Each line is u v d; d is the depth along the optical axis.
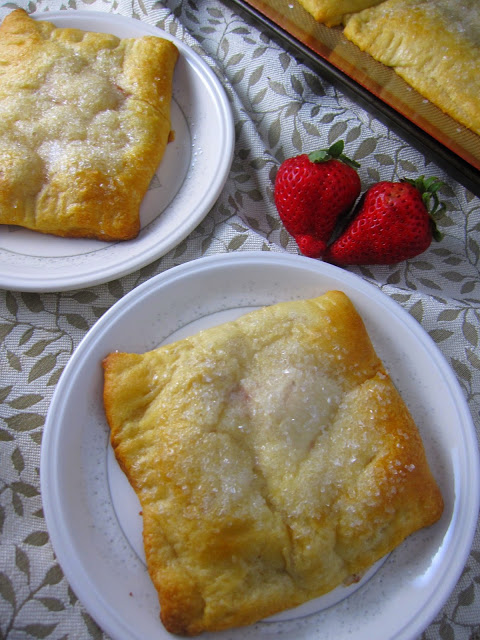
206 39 0.35
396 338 0.27
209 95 0.31
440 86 0.30
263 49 0.34
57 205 0.28
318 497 0.22
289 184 0.28
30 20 0.32
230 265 0.27
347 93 0.32
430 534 0.24
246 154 0.32
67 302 0.28
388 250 0.28
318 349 0.24
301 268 0.27
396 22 0.31
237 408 0.23
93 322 0.28
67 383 0.24
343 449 0.23
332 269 0.27
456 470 0.25
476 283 0.30
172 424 0.23
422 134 0.30
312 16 0.32
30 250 0.28
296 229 0.29
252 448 0.23
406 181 0.28
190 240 0.30
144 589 0.23
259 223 0.32
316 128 0.32
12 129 0.28
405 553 0.24
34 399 0.26
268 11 0.33
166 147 0.31
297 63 0.33
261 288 0.28
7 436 0.25
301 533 0.22
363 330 0.25
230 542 0.21
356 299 0.27
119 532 0.24
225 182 0.30
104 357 0.25
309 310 0.25
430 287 0.30
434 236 0.28
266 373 0.24
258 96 0.34
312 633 0.22
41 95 0.29
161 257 0.29
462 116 0.30
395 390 0.25
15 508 0.24
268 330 0.25
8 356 0.27
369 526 0.22
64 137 0.29
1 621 0.22
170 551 0.22
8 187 0.28
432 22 0.31
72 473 0.24
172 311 0.27
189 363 0.24
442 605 0.22
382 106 0.30
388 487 0.22
